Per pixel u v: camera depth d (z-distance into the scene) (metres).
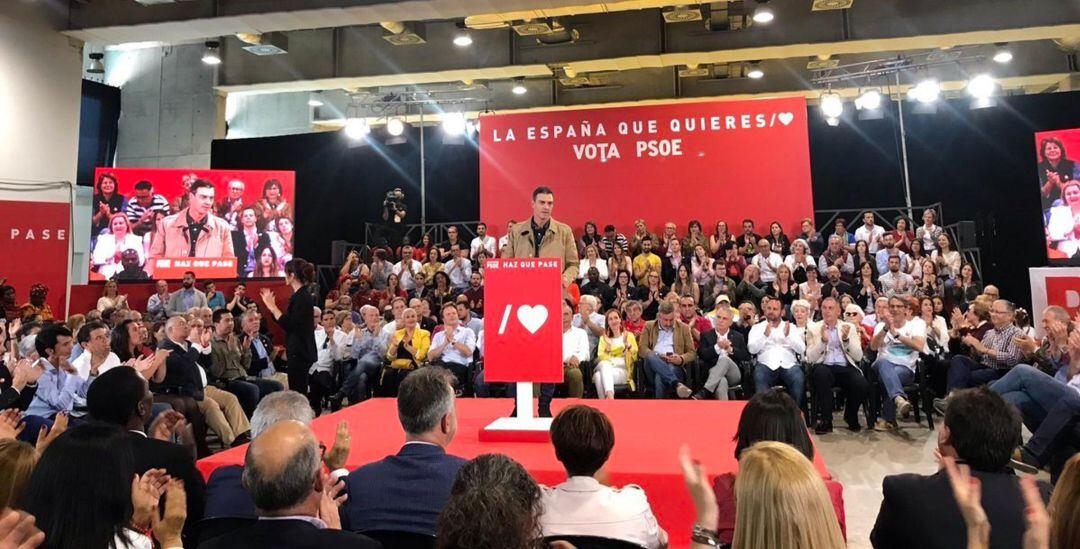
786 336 5.52
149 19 8.72
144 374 3.87
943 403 5.34
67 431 1.48
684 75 12.45
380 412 3.95
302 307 4.56
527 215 9.45
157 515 1.57
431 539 1.69
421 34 10.95
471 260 9.31
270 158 12.91
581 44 10.57
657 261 8.33
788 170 8.99
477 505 1.10
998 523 1.51
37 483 1.40
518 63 10.84
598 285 7.62
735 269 8.22
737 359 5.71
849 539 3.11
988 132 11.22
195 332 5.32
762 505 1.16
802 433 1.88
